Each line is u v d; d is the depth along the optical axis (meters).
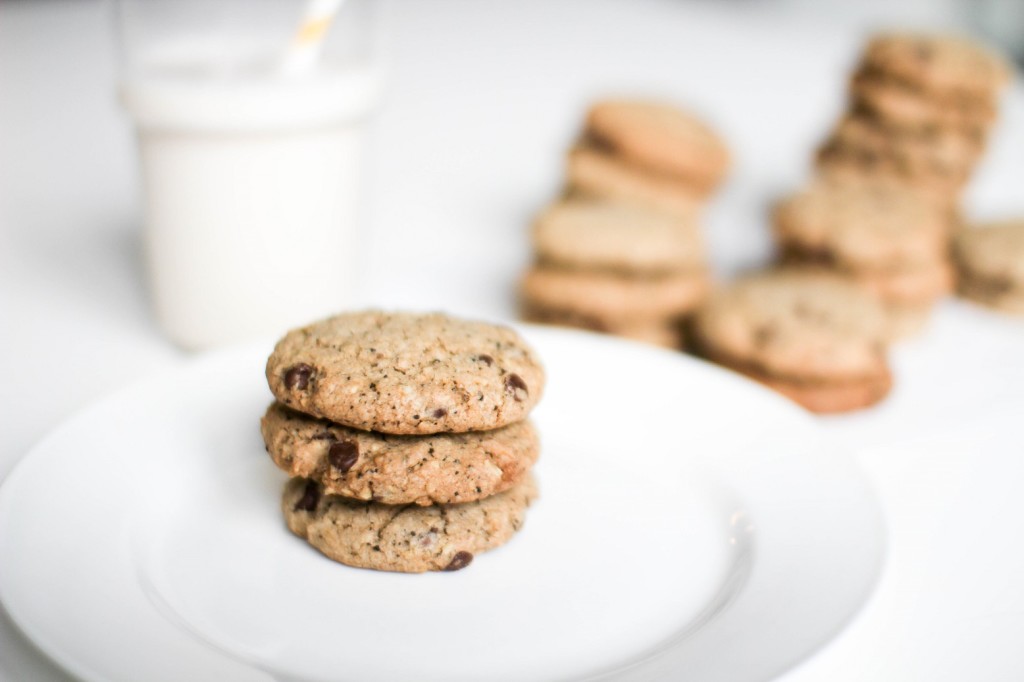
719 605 0.37
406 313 0.41
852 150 0.61
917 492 0.42
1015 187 0.70
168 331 0.50
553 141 0.77
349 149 0.49
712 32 1.21
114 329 0.51
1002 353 0.52
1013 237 0.57
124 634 0.34
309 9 0.47
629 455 0.43
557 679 0.35
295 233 0.48
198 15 0.50
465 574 0.38
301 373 0.38
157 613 0.35
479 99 0.89
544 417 0.44
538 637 0.36
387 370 0.38
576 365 0.46
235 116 0.46
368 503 0.39
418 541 0.38
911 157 0.60
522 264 0.59
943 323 0.55
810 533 0.38
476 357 0.39
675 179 0.59
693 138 0.59
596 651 0.36
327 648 0.35
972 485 0.43
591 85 0.94
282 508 0.40
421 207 0.66
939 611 0.37
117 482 0.40
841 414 0.47
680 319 0.51
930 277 0.54
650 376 0.45
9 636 0.34
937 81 0.60
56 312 0.53
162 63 0.48
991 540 0.40
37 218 0.62
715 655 0.34
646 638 0.36
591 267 0.51
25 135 0.74
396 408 0.37
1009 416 0.47
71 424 0.41
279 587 0.37
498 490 0.39
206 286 0.48
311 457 0.38
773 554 0.38
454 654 0.35
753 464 0.41
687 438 0.43
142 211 0.49
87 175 0.68
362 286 0.56
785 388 0.48
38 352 0.49
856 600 0.35
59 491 0.38
